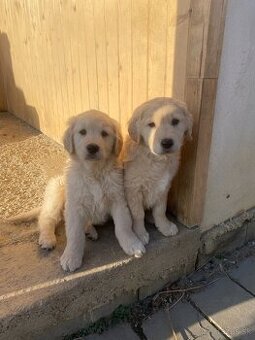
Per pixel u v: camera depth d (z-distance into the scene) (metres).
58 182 0.66
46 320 0.51
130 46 0.66
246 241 0.76
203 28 0.50
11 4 1.25
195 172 0.59
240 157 0.67
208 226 0.67
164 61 0.59
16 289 0.51
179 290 0.64
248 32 0.56
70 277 0.53
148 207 0.61
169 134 0.51
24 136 1.27
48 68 1.10
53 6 0.94
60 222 0.66
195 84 0.54
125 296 0.59
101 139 0.54
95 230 0.62
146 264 0.59
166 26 0.56
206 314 0.59
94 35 0.77
